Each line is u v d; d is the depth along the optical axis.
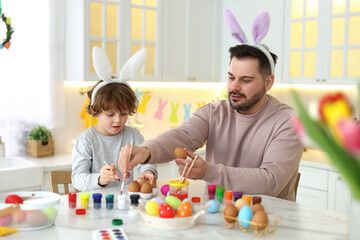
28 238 1.15
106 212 1.40
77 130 3.44
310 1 3.43
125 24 3.29
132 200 1.47
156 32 3.50
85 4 3.06
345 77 3.24
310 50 3.42
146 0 3.45
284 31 3.57
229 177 1.63
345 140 0.73
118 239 1.13
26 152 3.19
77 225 1.26
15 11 3.07
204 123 2.01
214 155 2.02
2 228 1.18
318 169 3.21
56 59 3.25
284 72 3.59
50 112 3.25
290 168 1.73
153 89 3.85
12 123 3.12
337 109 0.76
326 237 1.19
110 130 2.08
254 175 1.65
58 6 3.23
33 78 3.18
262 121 1.90
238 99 1.84
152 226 1.25
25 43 3.13
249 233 1.21
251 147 1.91
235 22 1.93
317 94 3.74
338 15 3.25
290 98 3.89
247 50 1.81
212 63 3.97
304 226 1.28
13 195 1.30
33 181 2.73
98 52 1.94
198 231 1.22
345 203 3.04
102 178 1.76
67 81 3.33
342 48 3.24
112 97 1.98
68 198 1.46
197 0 3.79
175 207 1.33
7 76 3.08
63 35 3.27
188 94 4.10
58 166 2.82
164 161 1.79
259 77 1.81
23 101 3.15
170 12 3.59
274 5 3.62
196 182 1.88
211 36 3.94
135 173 3.26
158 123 3.91
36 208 1.21
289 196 1.91
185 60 3.74
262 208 1.28
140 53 2.03
